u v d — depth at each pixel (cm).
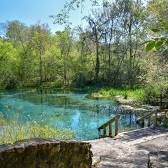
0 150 346
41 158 383
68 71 5641
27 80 5872
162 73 2703
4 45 5641
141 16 2759
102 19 5150
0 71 5388
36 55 6031
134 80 4669
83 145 444
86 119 2412
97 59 5169
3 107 3059
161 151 1205
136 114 2553
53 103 3312
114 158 1112
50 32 6331
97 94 3975
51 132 1529
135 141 1355
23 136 1339
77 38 5750
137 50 4759
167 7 2331
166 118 1895
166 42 250
